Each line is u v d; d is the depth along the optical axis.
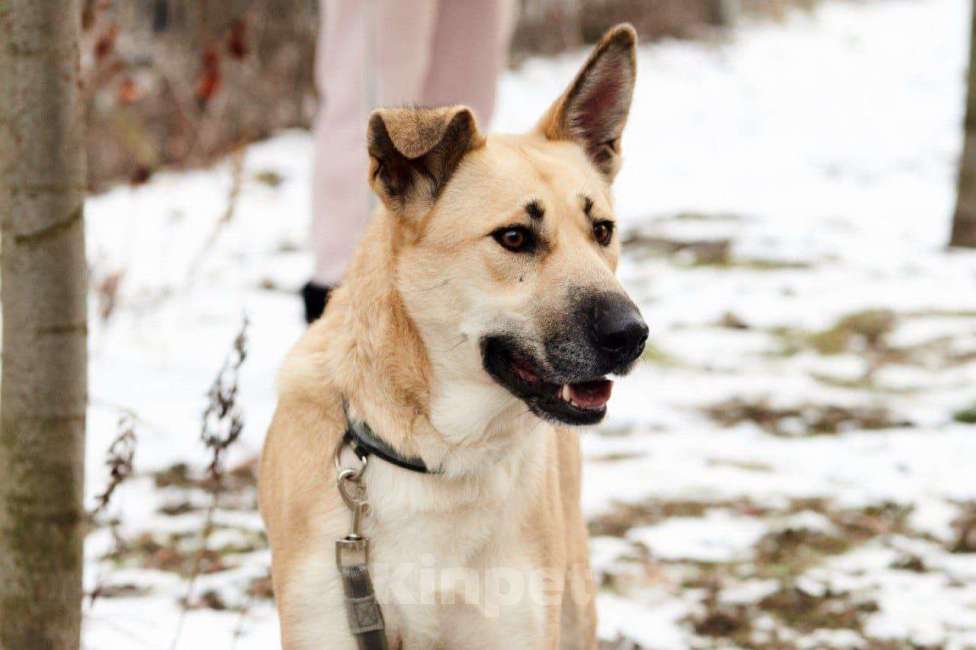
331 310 3.86
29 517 3.21
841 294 9.98
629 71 4.20
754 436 7.12
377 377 3.57
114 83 10.67
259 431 6.62
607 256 3.87
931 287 10.13
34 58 3.01
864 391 7.94
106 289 8.11
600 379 3.64
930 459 6.66
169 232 11.58
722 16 26.38
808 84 23.08
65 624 3.29
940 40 28.56
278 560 3.64
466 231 3.58
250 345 8.35
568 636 4.21
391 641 3.64
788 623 4.82
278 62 14.90
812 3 31.38
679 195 14.50
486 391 3.56
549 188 3.69
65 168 3.09
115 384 7.33
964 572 5.27
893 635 4.69
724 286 10.35
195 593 4.86
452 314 3.55
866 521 5.80
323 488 3.57
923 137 18.86
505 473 3.60
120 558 5.17
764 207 13.87
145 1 12.88
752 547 5.55
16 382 3.16
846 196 14.88
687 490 6.23
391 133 3.47
